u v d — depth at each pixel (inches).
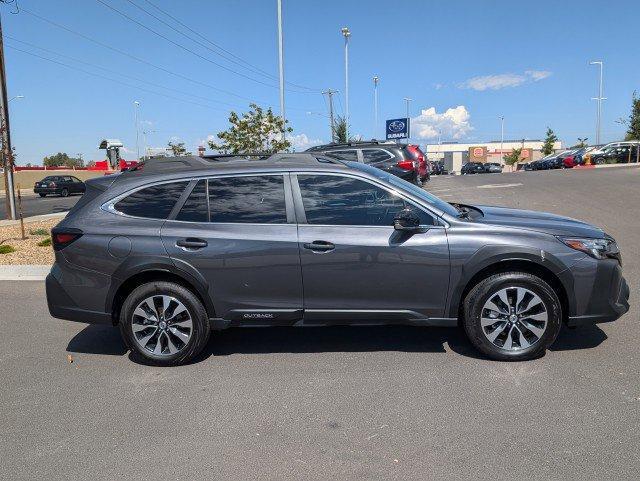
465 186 826.2
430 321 182.1
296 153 208.8
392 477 119.0
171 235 183.8
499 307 178.2
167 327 186.7
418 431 138.2
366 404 154.3
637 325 210.7
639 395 153.1
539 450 127.2
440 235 177.8
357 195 184.1
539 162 1688.0
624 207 507.2
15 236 475.5
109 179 197.6
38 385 175.8
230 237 181.9
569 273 174.1
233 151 781.3
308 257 179.6
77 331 233.0
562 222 189.5
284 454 129.9
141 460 129.5
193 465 126.6
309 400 158.2
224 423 146.3
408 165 510.9
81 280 187.8
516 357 179.0
